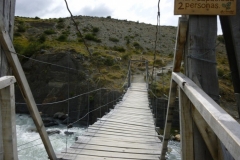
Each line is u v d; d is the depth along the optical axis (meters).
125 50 34.09
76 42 33.25
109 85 19.83
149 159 3.73
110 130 5.54
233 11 1.57
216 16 1.61
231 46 1.73
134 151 4.07
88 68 22.05
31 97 2.15
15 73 1.89
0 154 1.61
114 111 8.20
